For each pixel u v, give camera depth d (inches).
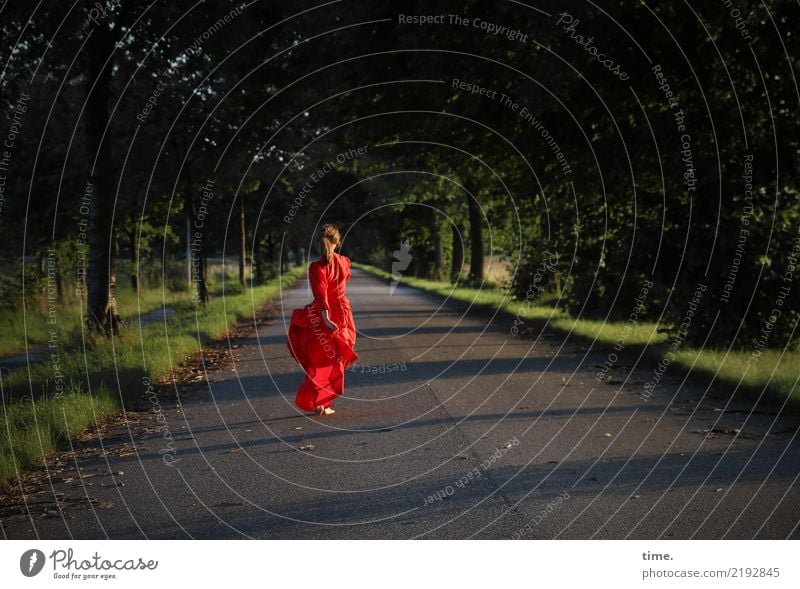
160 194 1016.2
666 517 210.5
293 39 767.1
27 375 489.1
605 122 668.1
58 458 292.5
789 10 556.7
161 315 1140.5
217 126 904.3
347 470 269.9
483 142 812.6
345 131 880.3
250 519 219.1
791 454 270.8
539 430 324.8
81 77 725.3
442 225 1979.6
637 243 585.0
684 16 574.6
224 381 486.0
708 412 349.4
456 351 624.4
